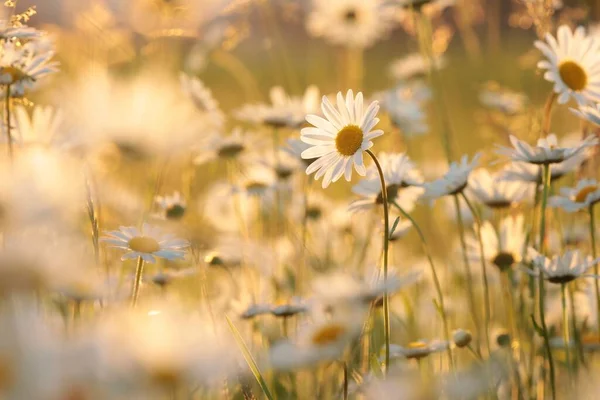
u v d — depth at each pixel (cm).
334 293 138
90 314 125
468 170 143
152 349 73
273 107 169
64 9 176
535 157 137
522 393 141
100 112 120
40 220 95
